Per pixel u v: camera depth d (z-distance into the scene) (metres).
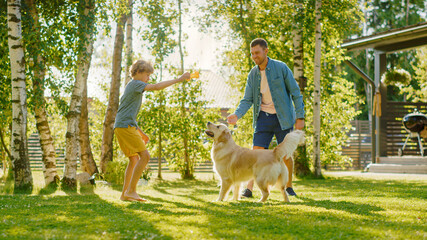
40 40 7.09
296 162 12.02
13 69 6.75
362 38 13.70
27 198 4.89
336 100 13.95
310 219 3.09
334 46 13.36
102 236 2.45
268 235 2.52
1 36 7.36
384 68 14.68
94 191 7.09
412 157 13.54
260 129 5.60
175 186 9.02
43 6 7.94
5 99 8.05
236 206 3.87
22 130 6.75
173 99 12.20
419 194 6.00
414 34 12.41
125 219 3.06
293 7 11.46
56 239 2.37
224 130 4.84
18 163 6.70
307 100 12.99
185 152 12.41
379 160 14.72
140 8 11.21
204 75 12.90
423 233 2.63
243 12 11.95
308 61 13.20
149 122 11.90
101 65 14.52
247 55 11.93
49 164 7.83
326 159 14.11
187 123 12.06
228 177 4.75
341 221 3.05
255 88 5.62
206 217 3.15
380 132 14.71
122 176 9.59
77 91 7.73
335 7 11.88
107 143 11.30
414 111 14.28
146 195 6.16
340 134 14.22
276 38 12.53
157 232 2.58
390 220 3.16
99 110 14.11
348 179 10.64
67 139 7.61
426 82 22.73
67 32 7.46
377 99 14.66
